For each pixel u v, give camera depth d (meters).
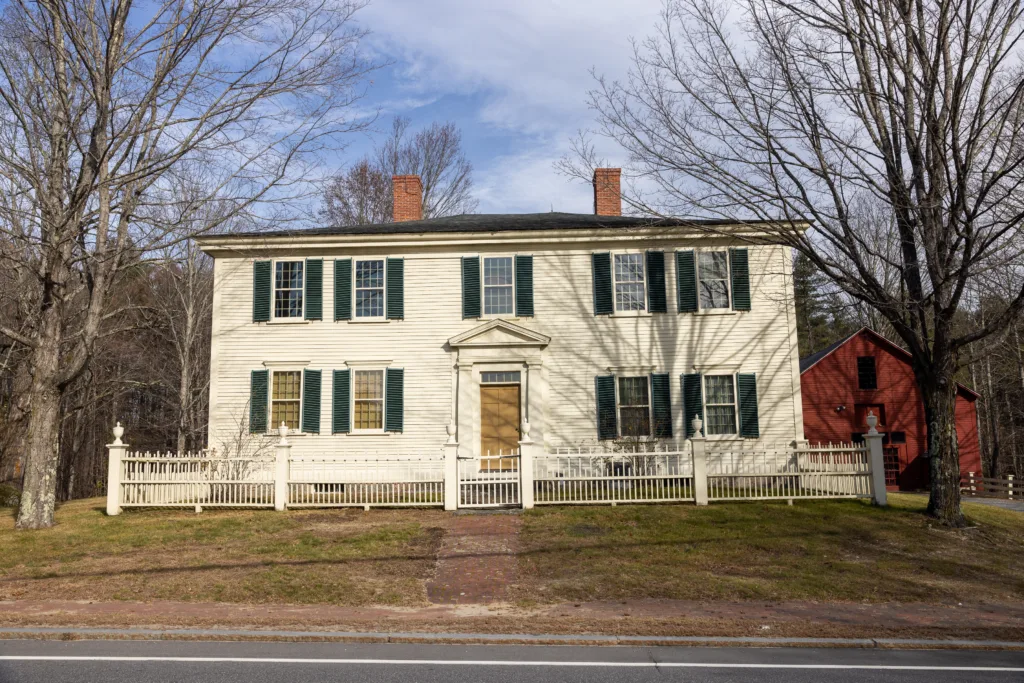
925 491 31.59
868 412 32.41
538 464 23.41
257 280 24.52
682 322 24.11
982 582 13.59
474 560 14.27
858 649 9.59
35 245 17.30
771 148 17.25
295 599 12.09
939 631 10.39
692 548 15.08
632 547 15.10
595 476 18.89
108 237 18.16
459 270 24.55
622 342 24.08
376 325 24.33
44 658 8.55
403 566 13.91
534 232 24.22
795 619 11.06
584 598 12.29
